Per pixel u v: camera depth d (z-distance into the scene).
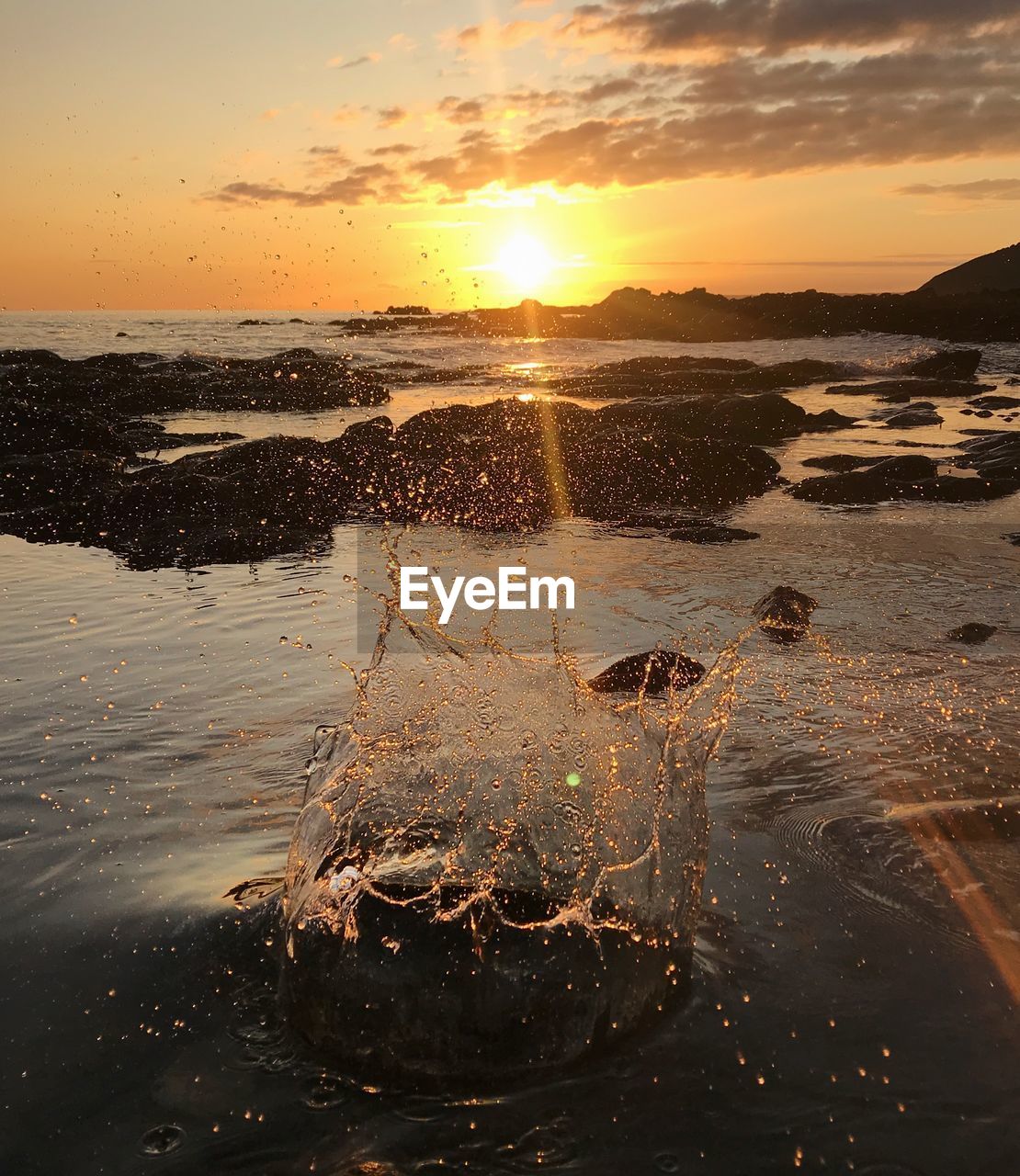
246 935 1.11
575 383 8.71
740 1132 0.86
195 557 3.05
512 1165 0.82
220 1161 0.83
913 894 1.23
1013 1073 0.93
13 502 3.70
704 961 1.09
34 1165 0.82
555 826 1.13
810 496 4.25
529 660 1.73
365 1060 0.93
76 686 1.92
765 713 1.79
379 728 1.37
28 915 1.16
